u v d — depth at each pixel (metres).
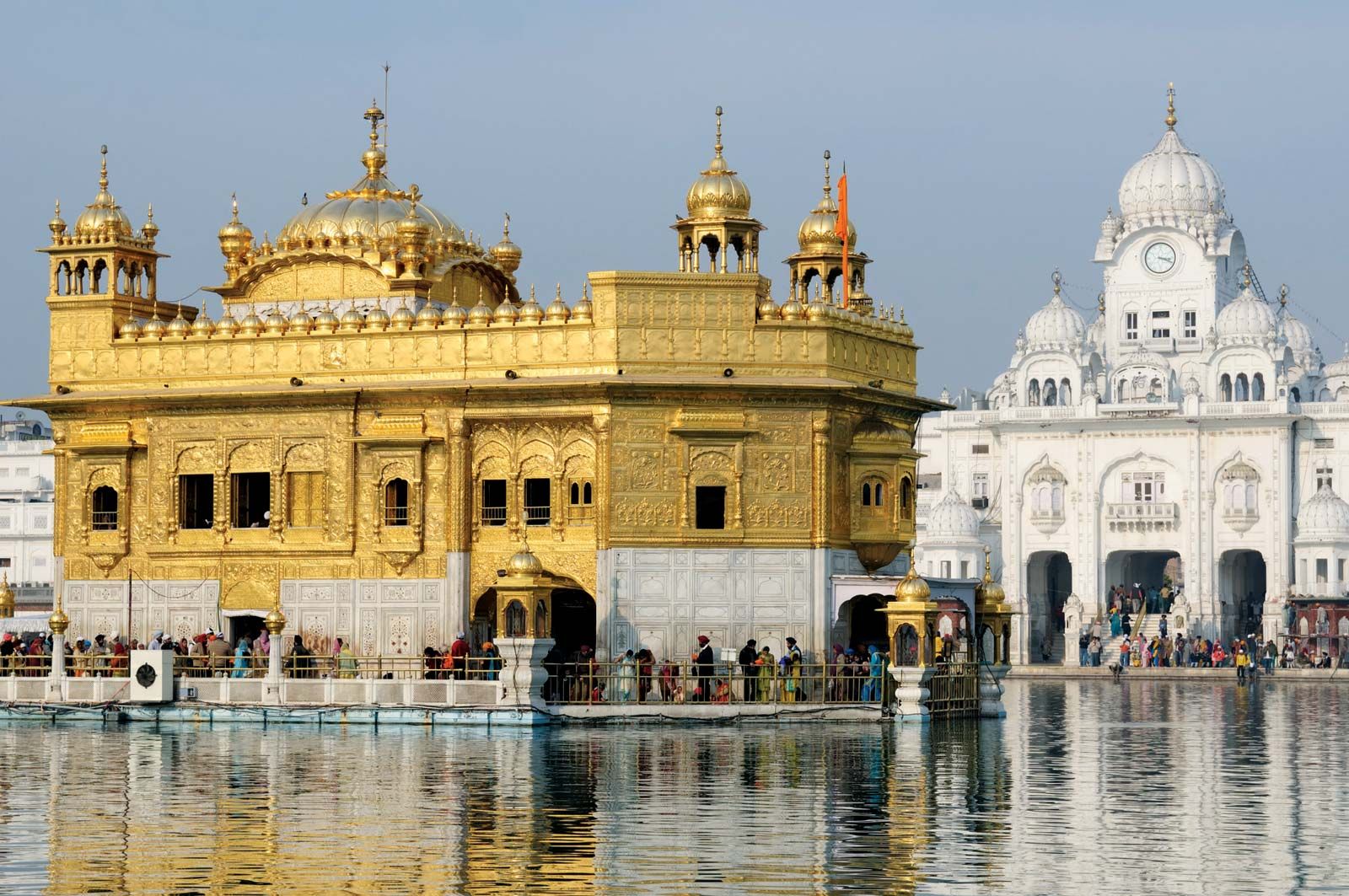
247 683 45.44
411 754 37.56
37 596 98.88
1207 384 119.75
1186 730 48.34
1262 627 114.00
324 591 50.88
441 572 49.84
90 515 53.47
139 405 52.62
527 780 32.88
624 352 48.44
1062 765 36.97
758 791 31.52
